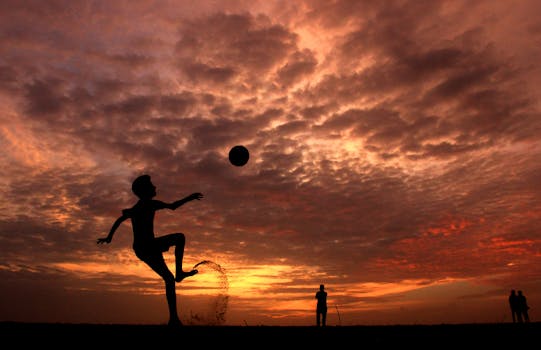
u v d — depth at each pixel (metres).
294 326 8.00
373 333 7.82
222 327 7.54
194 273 7.65
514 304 17.02
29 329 6.86
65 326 7.17
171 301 7.21
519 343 7.42
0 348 5.85
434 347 7.09
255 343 6.80
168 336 6.73
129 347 6.13
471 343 7.35
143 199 7.56
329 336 7.47
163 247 7.38
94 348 6.00
